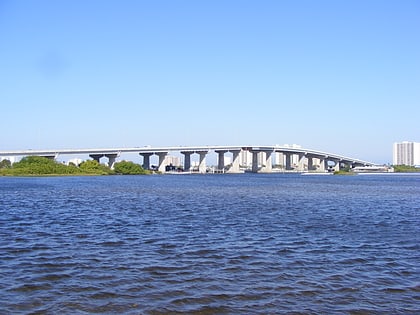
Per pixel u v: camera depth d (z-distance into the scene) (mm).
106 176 195750
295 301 15539
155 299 15531
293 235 29734
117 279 17984
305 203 58125
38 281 17656
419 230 32969
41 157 194000
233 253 23281
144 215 41625
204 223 35812
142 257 22156
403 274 19297
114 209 47625
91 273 18922
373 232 31766
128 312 14281
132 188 94750
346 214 44406
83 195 71062
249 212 45281
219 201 60375
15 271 19234
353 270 19922
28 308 14547
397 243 27141
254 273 19172
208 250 24031
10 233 29922
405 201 63500
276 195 75000
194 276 18562
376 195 77438
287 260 21797
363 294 16391
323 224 36062
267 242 26797
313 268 20219
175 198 65688
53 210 46156
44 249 24172
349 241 27656
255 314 14297
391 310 14742
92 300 15367
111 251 23656
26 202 56406
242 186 109500
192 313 14320
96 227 32938
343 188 102812
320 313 14406
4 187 95312
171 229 32000
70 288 16734
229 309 14695
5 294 15977
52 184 111250
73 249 24203
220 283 17578
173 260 21516
